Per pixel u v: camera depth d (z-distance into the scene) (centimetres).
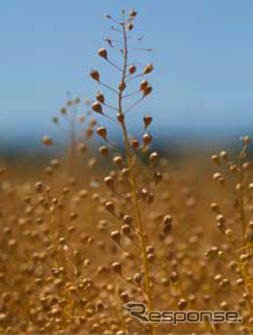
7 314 645
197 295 698
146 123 524
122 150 526
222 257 602
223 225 594
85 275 643
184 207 971
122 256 675
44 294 622
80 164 892
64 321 582
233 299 677
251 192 603
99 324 606
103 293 638
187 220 941
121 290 582
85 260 611
